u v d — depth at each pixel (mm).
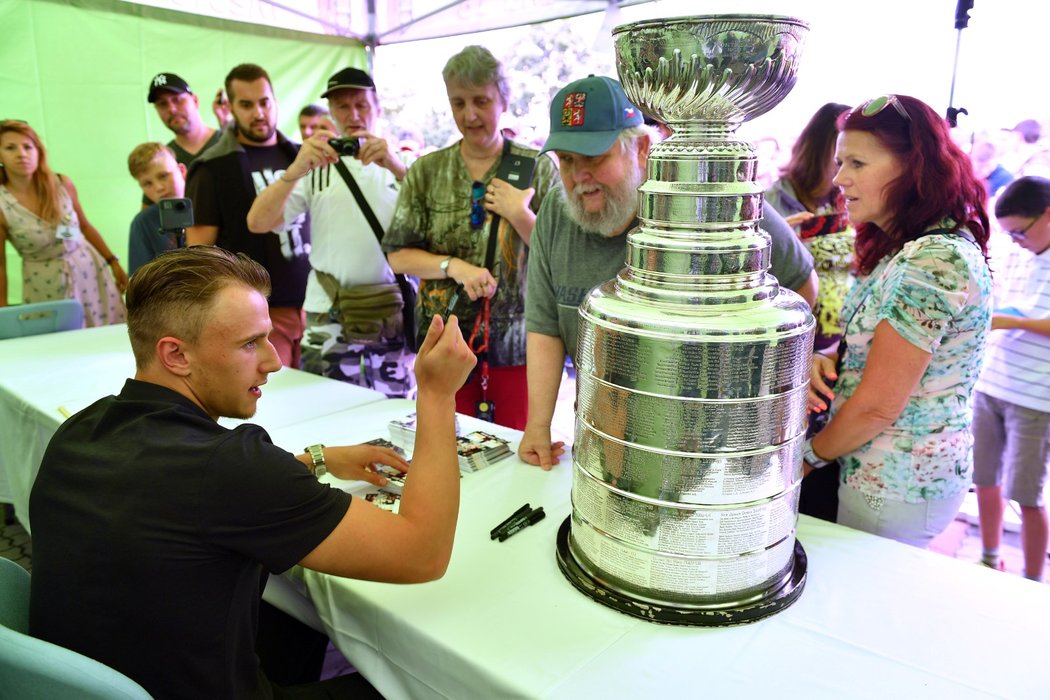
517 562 1070
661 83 818
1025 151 2121
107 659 807
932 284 1129
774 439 876
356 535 834
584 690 798
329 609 1051
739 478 873
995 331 2145
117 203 3650
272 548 796
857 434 1229
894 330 1155
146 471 786
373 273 2467
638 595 952
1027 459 2066
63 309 2766
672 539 907
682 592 928
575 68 3012
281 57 3795
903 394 1176
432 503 904
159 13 3422
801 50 820
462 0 3316
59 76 3285
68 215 3266
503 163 2076
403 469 1297
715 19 757
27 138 3059
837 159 1310
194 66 3598
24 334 2670
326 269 2465
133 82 3482
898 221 1229
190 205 1799
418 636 910
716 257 861
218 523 775
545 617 935
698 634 897
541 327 1556
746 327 821
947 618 927
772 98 838
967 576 1023
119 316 3572
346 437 1585
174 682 817
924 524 1276
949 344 1194
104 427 854
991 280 1212
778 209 2326
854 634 895
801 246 1454
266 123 2689
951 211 1187
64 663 722
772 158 2670
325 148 2234
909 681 811
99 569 781
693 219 861
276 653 1335
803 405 913
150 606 783
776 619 927
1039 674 821
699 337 816
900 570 1044
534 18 3047
